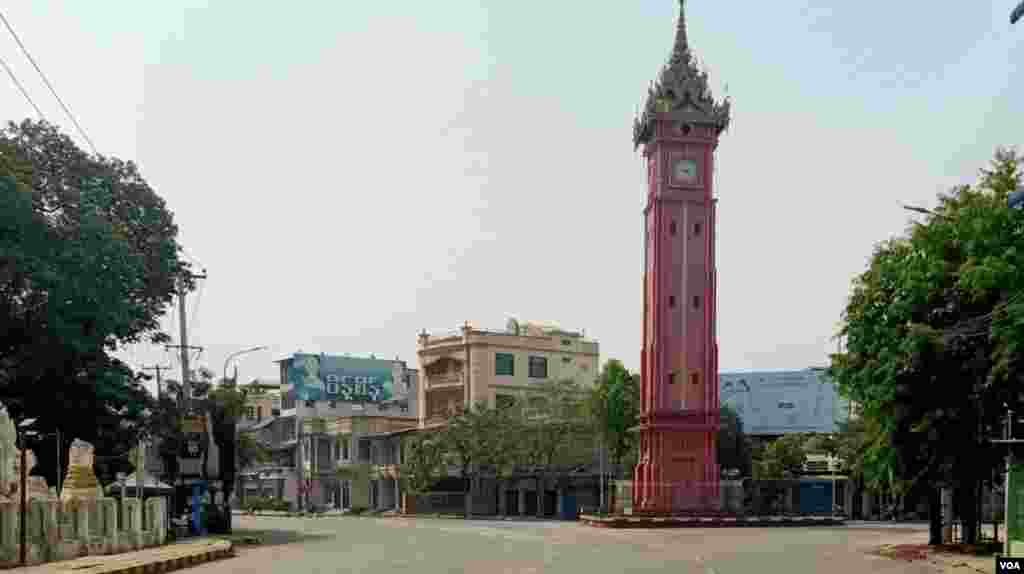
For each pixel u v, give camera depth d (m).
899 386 33.59
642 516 60.28
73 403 43.44
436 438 82.12
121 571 25.67
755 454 82.12
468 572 26.50
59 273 39.38
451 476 87.50
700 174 64.81
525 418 82.06
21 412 42.59
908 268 34.25
